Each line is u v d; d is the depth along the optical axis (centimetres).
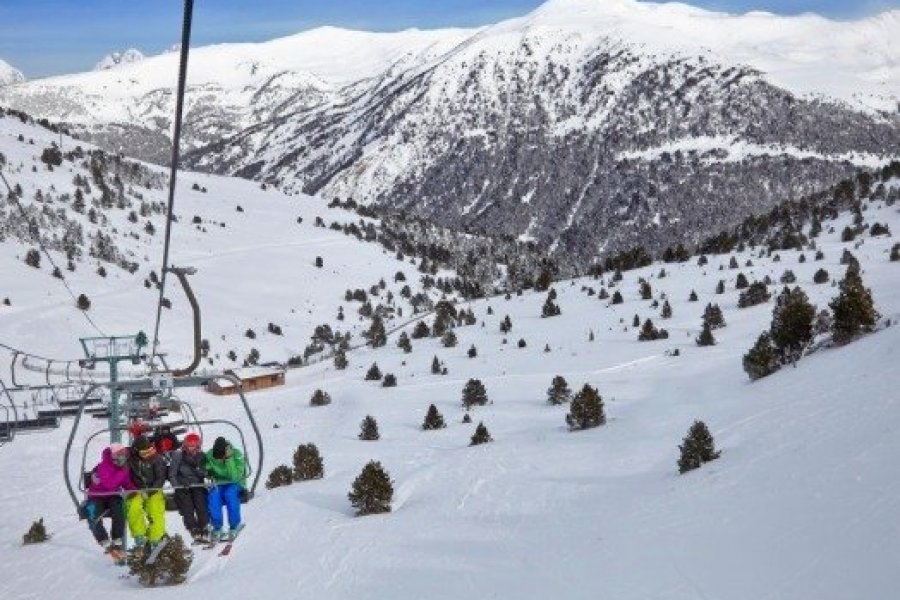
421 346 10969
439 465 3722
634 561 1705
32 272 16200
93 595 2161
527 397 6600
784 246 13538
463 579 1847
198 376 1562
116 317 14438
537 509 2581
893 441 1973
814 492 1808
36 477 5338
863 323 4284
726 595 1412
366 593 1862
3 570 2661
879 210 15325
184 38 854
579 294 12356
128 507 1527
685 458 2608
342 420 6812
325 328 16012
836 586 1307
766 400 3500
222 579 2159
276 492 3794
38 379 9431
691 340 8144
